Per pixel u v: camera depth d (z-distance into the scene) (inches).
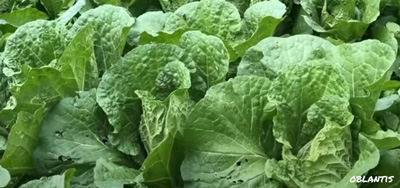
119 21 46.1
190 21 51.3
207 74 41.9
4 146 40.4
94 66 42.6
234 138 37.1
